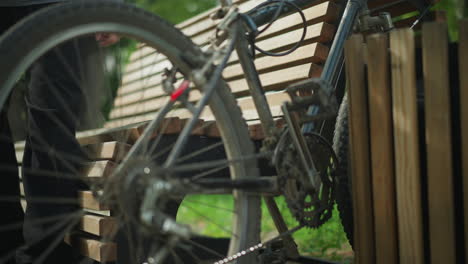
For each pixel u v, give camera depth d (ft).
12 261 5.71
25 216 6.13
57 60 5.84
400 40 4.87
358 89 5.28
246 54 5.35
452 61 4.80
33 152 6.04
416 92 5.02
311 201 5.41
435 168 4.71
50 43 4.09
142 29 4.64
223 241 8.77
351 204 5.79
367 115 5.35
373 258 5.33
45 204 5.86
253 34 5.34
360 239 5.29
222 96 5.16
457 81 4.77
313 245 9.58
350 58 5.31
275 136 5.24
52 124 5.92
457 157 4.84
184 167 4.32
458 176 4.84
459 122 4.78
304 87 5.16
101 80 6.48
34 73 5.87
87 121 6.63
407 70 4.83
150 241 6.13
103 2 4.36
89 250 5.66
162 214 3.88
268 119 5.33
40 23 4.01
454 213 4.87
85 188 6.26
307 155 5.26
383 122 5.04
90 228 5.74
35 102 5.88
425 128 4.88
